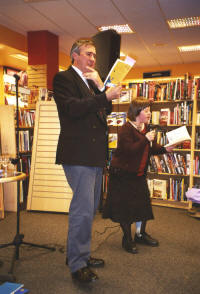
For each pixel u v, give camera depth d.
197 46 7.75
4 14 5.20
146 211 2.40
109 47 2.09
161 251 2.37
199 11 5.15
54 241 2.55
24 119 4.16
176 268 2.04
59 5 4.81
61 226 3.00
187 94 3.81
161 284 1.80
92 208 1.74
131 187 2.36
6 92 8.63
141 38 6.97
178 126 4.12
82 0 4.61
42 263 2.09
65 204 3.51
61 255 2.24
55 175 3.57
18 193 2.16
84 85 1.76
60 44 7.34
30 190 3.61
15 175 1.94
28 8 4.93
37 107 3.69
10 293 1.52
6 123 3.59
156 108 4.27
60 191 3.55
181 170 3.87
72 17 5.39
